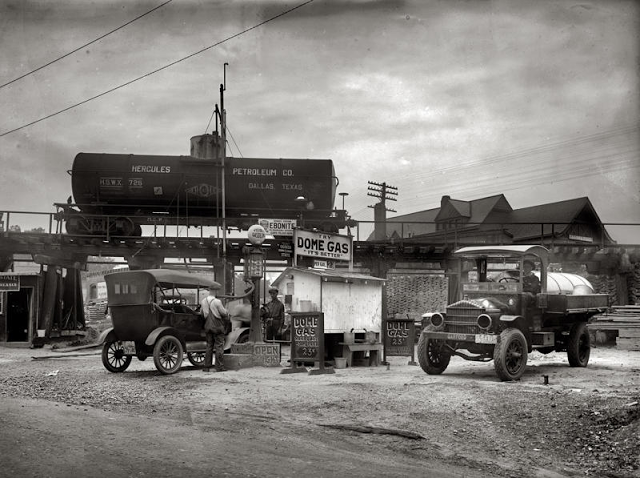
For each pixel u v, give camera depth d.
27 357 17.59
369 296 15.07
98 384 11.01
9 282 21.77
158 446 6.19
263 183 27.09
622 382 10.89
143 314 12.66
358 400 8.98
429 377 11.63
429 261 25.23
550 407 8.55
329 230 26.75
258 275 14.10
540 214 47.72
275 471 5.53
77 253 24.55
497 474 6.12
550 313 12.59
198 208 27.44
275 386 10.33
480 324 11.33
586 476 6.20
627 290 23.95
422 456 6.57
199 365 13.86
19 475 5.05
